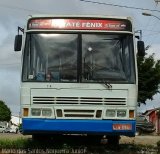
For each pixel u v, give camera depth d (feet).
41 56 47.91
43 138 56.39
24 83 47.19
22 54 48.03
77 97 46.88
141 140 81.25
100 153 48.73
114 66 47.78
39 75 47.39
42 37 48.39
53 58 47.83
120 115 46.73
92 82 47.16
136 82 47.42
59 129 46.34
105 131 46.39
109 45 48.34
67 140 57.67
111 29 48.67
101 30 48.57
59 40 48.34
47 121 46.44
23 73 47.52
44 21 48.73
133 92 47.11
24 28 48.75
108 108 46.73
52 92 46.96
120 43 48.44
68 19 48.75
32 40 48.34
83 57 47.88
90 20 48.78
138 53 49.32
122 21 48.91
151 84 150.41
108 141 56.39
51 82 47.11
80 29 48.57
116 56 48.11
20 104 47.32
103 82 47.14
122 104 46.88
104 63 47.83
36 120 46.52
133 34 48.70
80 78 47.26
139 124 143.13
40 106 46.73
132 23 48.98
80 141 58.13
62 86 47.03
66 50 48.08
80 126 46.39
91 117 46.70
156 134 145.38
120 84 47.14
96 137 58.13
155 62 150.61
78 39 48.34
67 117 46.65
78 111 46.68
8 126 308.60
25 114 46.78
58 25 48.62
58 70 47.55
